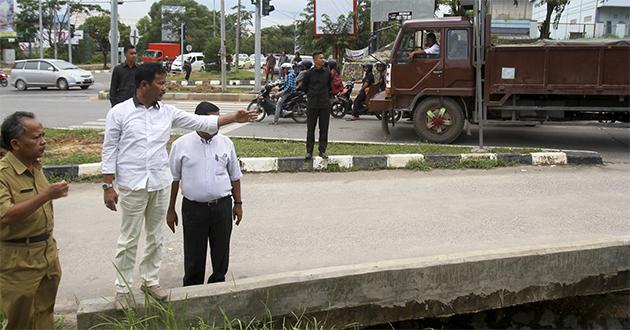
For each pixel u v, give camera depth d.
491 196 7.65
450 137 11.27
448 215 6.80
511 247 5.47
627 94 10.24
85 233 6.21
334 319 4.67
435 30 10.99
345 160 9.13
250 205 7.25
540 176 8.73
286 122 14.87
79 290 4.79
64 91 26.30
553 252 5.18
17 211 3.12
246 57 65.94
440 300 4.94
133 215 4.02
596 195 7.67
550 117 10.95
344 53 35.19
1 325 3.64
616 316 5.86
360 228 6.34
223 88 23.56
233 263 5.34
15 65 27.36
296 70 17.33
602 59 10.26
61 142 11.13
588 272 5.31
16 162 3.29
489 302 5.07
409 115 12.16
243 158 9.02
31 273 3.37
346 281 4.64
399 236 6.06
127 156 3.97
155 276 4.26
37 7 53.06
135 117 3.97
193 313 4.23
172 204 4.62
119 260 4.09
